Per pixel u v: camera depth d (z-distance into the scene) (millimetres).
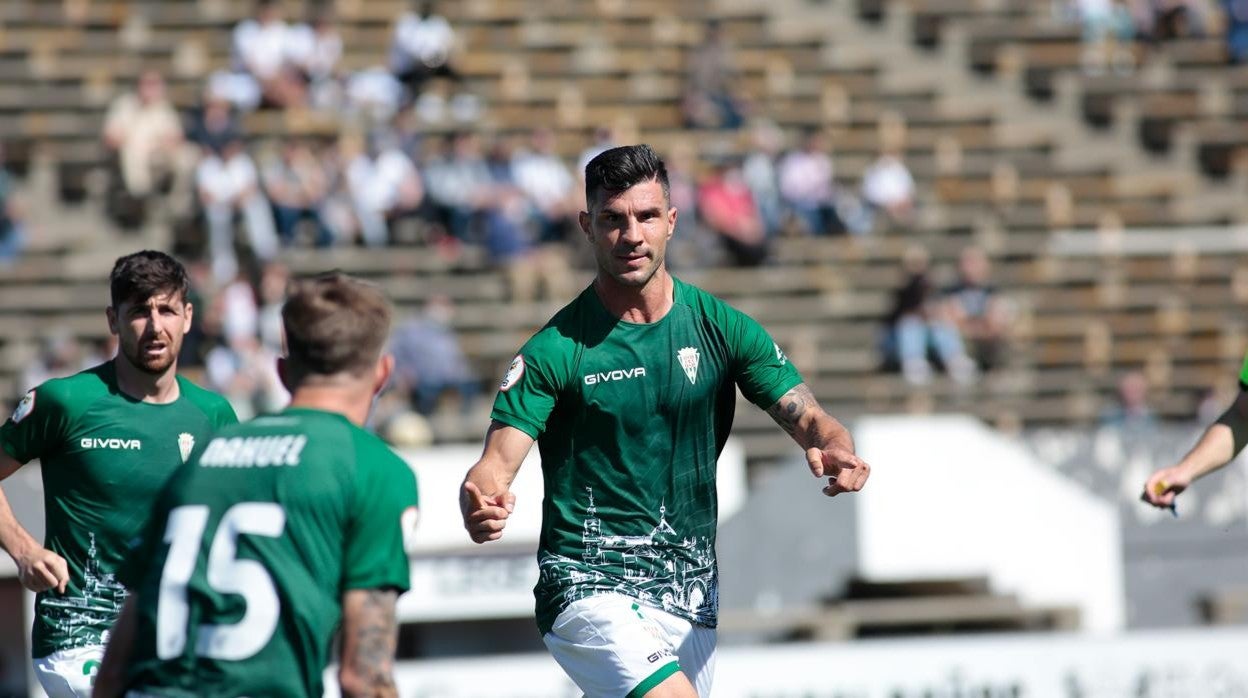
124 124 66938
